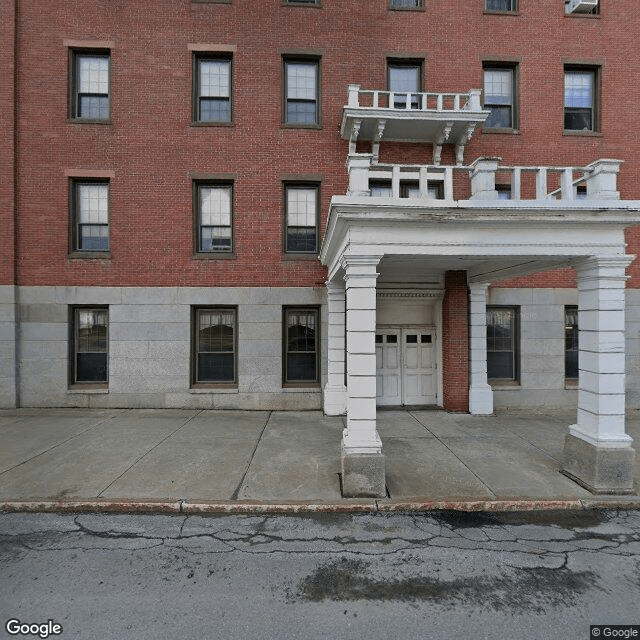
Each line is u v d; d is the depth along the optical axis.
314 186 10.31
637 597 3.43
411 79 10.38
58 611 3.22
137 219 9.96
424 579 3.65
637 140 10.49
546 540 4.32
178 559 3.94
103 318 10.22
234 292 10.04
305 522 4.68
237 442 7.35
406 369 10.27
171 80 9.99
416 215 5.09
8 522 4.64
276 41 10.05
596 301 5.45
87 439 7.50
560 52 10.37
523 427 8.45
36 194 9.87
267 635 2.99
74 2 9.84
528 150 10.33
